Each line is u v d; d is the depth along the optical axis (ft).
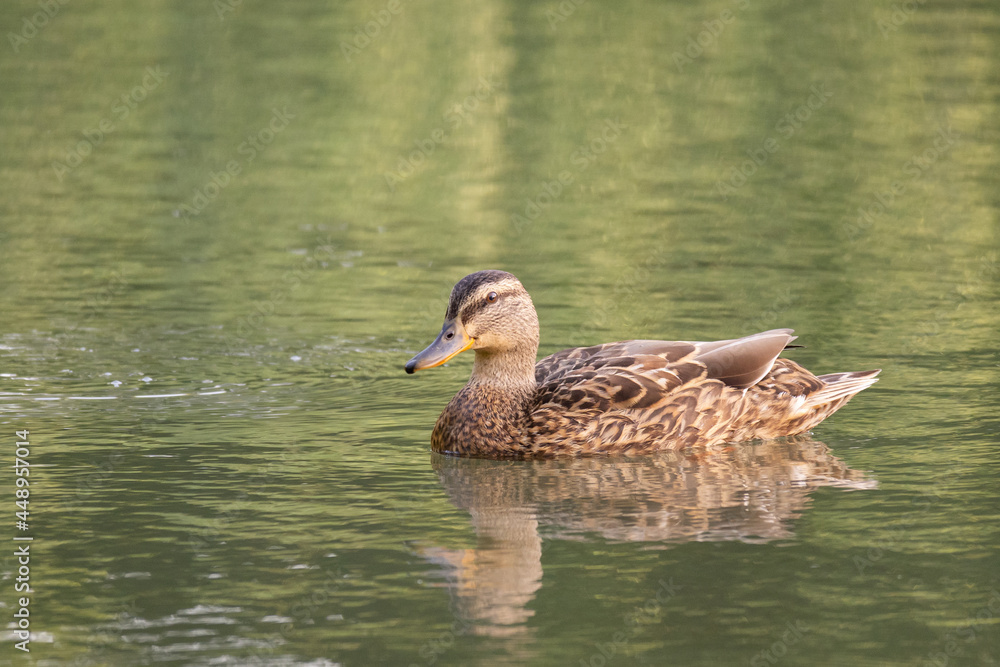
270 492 34.96
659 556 30.45
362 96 105.40
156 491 34.78
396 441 40.14
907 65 115.34
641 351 40.60
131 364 48.01
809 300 57.21
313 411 42.98
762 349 40.50
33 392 44.24
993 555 30.37
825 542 31.30
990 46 122.42
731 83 110.01
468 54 119.65
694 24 133.18
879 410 42.88
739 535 31.89
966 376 46.39
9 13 133.39
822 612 27.37
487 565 29.91
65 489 34.86
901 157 87.81
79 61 115.44
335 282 60.59
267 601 27.91
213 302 57.11
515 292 39.45
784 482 36.19
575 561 30.17
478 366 40.04
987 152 88.63
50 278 60.49
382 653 25.55
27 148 89.30
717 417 39.58
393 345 51.19
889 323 53.52
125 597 28.04
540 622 26.94
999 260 64.34
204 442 39.27
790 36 127.95
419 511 33.68
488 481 36.50
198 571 29.50
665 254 65.62
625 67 115.55
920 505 33.91
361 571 29.53
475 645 25.84
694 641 26.05
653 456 39.14
